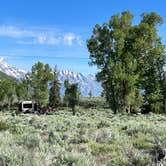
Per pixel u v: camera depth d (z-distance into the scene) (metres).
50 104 89.06
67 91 65.56
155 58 54.25
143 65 54.34
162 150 10.51
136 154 10.38
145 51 54.09
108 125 22.02
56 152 10.30
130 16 52.75
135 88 52.34
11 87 85.88
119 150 12.22
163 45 54.41
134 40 52.69
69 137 14.88
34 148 10.88
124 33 52.62
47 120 26.12
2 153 8.88
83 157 9.31
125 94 51.44
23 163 8.41
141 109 59.06
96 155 11.80
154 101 55.50
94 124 22.20
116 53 51.34
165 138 12.35
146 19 55.81
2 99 85.50
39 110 67.44
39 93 78.12
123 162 10.27
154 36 53.34
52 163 8.88
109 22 52.53
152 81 54.88
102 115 44.31
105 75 51.62
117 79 50.41
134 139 14.81
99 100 112.50
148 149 12.15
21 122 24.17
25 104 70.06
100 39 51.84
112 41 51.62
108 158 11.20
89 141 14.05
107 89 52.62
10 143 12.01
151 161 9.77
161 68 54.88
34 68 79.12
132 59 51.53
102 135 15.19
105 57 51.94
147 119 33.03
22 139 12.64
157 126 19.33
